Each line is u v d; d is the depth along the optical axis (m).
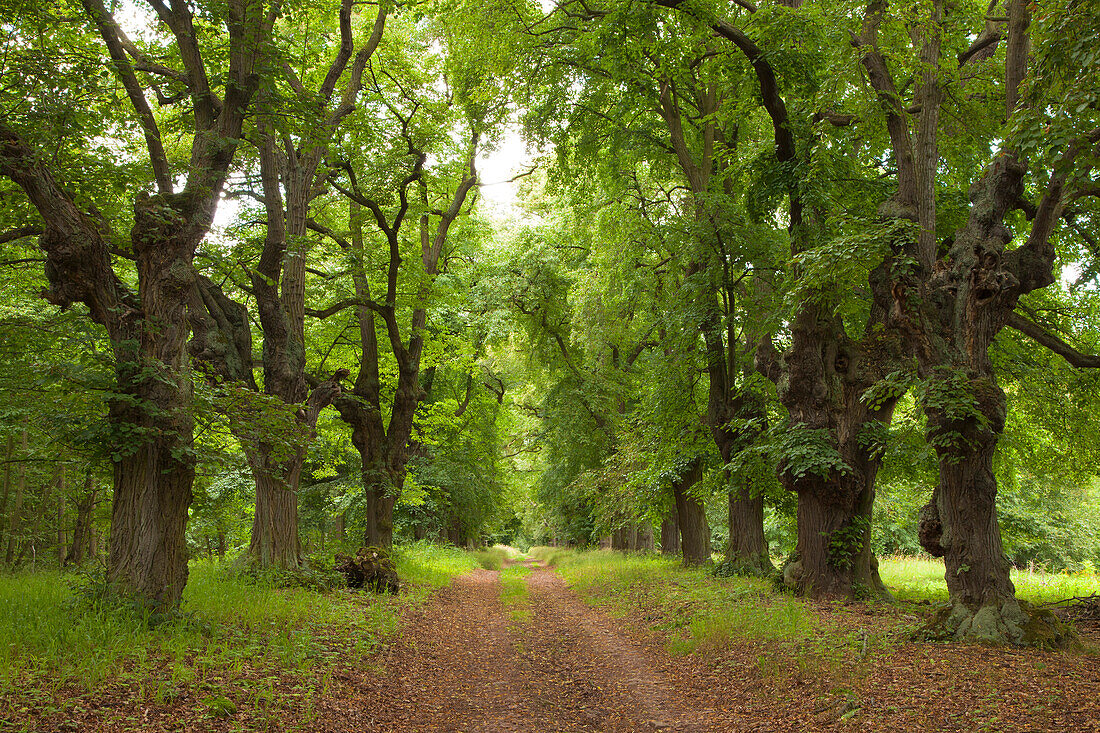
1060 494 30.56
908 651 7.56
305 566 13.47
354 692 6.82
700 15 11.77
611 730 6.42
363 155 16.73
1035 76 7.18
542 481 32.84
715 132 18.73
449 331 24.16
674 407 18.27
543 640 11.13
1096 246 11.41
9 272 13.64
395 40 17.48
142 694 5.45
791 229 13.13
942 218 12.80
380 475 18.20
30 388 8.26
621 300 22.83
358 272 17.00
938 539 9.06
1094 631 9.24
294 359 13.29
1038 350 15.23
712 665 8.14
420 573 17.92
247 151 13.62
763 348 15.01
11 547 21.34
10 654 5.88
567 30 16.67
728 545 18.30
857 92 10.77
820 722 5.71
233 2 9.02
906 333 8.98
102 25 9.12
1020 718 5.16
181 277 8.26
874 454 12.31
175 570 7.94
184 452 7.85
